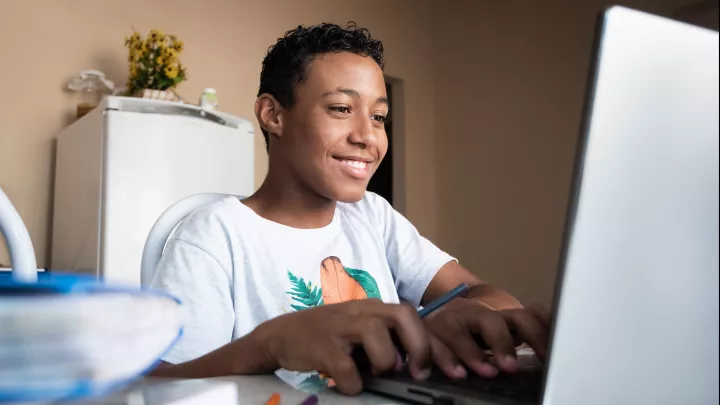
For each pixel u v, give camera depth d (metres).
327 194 0.93
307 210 0.97
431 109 3.91
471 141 3.71
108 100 2.14
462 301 0.62
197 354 0.76
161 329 0.30
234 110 3.01
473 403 0.41
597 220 0.33
